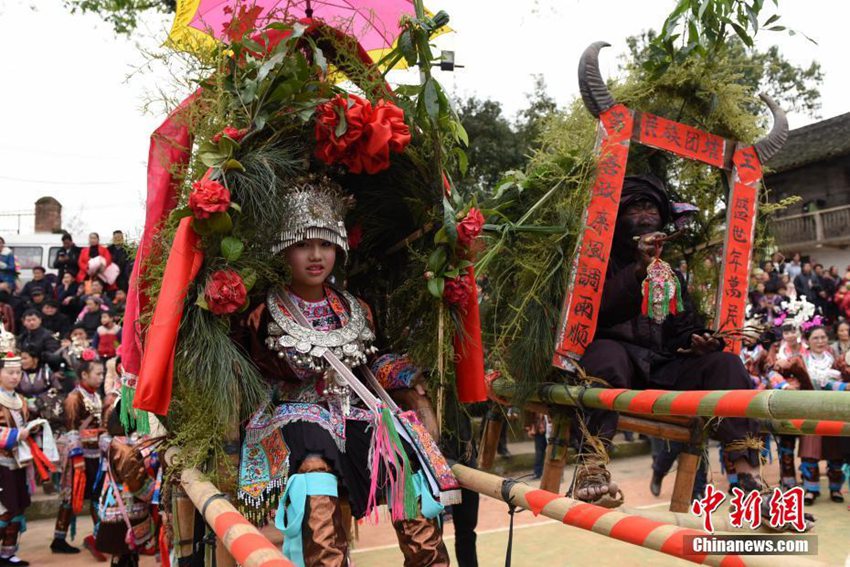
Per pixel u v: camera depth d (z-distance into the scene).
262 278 2.52
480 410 3.91
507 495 2.28
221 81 2.33
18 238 12.63
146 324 2.39
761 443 2.86
